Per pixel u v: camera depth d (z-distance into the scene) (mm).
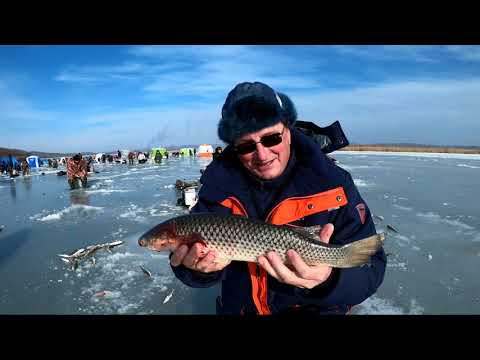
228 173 798
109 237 2195
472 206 2574
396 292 1310
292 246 702
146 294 1391
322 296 704
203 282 757
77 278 1568
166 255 1830
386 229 2105
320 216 754
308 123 913
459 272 1466
